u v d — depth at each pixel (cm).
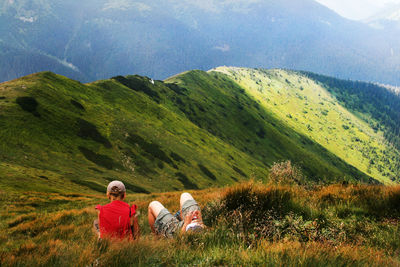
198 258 314
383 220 570
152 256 314
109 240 346
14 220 1875
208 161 13538
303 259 281
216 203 588
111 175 8662
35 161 7412
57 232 870
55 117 9844
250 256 300
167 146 12556
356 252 350
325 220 551
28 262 305
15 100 9488
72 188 6272
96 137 10281
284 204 600
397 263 316
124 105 13912
